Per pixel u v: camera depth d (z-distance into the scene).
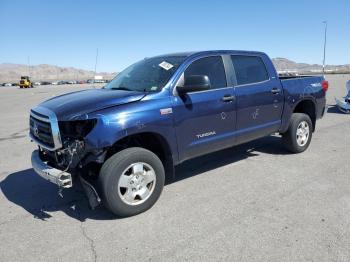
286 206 4.24
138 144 4.54
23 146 8.12
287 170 5.62
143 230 3.78
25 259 3.30
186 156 4.71
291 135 6.36
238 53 5.49
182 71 4.64
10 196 4.92
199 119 4.72
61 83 85.69
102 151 3.88
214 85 5.00
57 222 4.06
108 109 3.93
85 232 3.79
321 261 3.09
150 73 4.89
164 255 3.28
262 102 5.64
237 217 3.99
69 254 3.37
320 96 6.88
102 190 3.91
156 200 4.32
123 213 4.04
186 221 3.94
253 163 6.06
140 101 4.17
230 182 5.15
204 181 5.23
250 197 4.56
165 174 4.74
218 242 3.46
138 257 3.27
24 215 4.28
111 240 3.60
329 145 7.24
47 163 4.23
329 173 5.41
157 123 4.22
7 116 14.24
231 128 5.21
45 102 4.68
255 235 3.57
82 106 3.99
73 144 3.89
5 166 6.44
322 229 3.65
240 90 5.30
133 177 4.07
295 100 6.30
